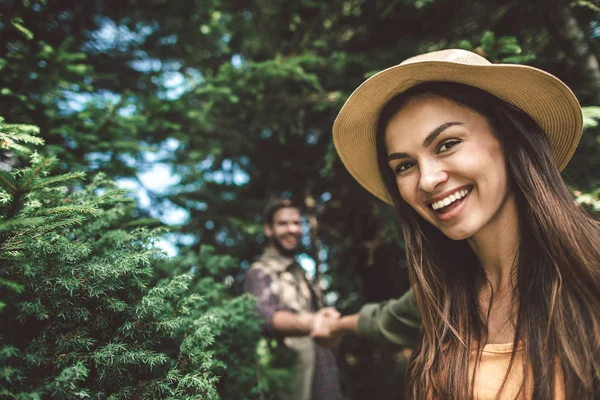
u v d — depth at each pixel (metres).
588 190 1.50
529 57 1.33
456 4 1.94
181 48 2.46
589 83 1.60
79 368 0.70
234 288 2.94
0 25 1.50
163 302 0.92
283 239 2.50
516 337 0.88
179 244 2.81
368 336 1.50
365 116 1.07
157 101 1.94
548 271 0.88
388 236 2.33
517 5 1.71
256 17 2.48
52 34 1.86
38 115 1.59
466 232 0.92
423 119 0.92
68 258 0.81
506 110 0.93
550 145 1.04
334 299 3.34
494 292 1.03
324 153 2.88
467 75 0.89
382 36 2.29
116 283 0.86
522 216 0.96
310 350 2.25
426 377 1.00
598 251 0.84
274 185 3.20
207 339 0.94
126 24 2.19
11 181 0.70
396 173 1.02
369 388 3.24
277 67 2.02
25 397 0.67
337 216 3.24
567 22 1.57
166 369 0.93
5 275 0.77
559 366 0.80
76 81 1.65
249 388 1.37
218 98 2.12
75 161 1.53
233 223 2.74
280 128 2.33
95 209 0.84
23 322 0.76
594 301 0.80
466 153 0.89
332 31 2.39
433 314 1.07
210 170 2.92
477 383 0.91
